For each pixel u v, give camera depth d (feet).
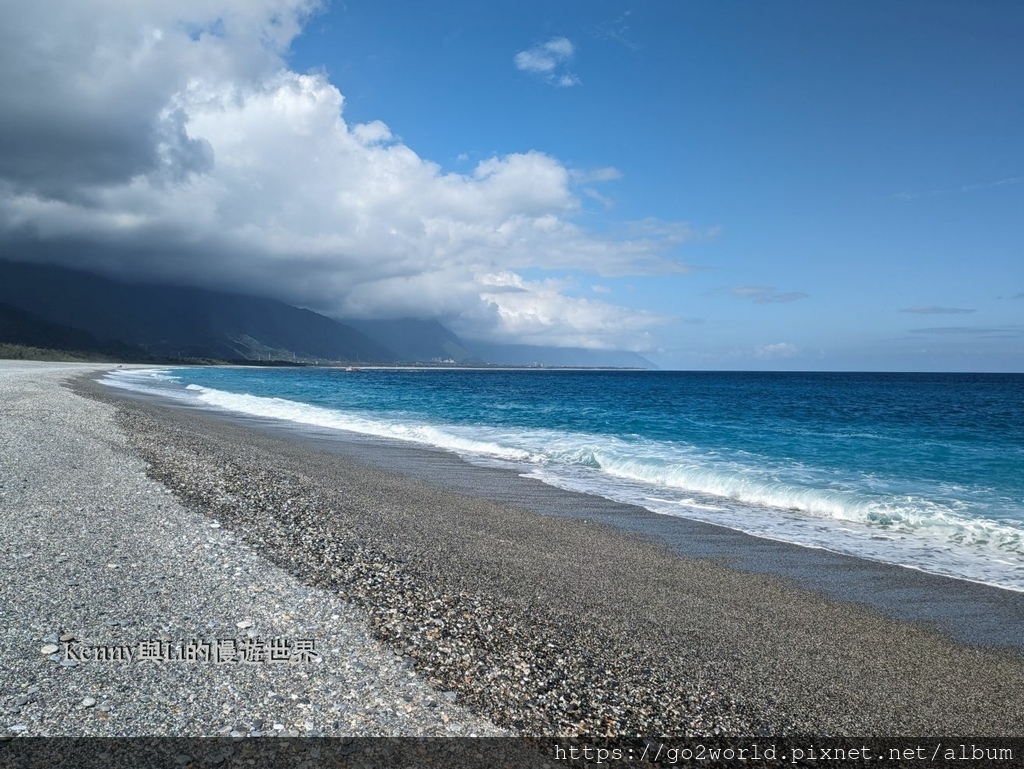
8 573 22.29
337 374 549.13
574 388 278.46
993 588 28.96
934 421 114.93
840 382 387.96
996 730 16.92
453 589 24.63
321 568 25.73
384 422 101.55
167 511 32.63
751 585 28.45
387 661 18.16
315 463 55.57
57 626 18.75
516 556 30.45
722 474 55.36
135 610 20.31
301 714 15.20
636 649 20.58
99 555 25.07
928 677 19.98
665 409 143.02
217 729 14.35
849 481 53.93
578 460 65.10
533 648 19.85
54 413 72.69
